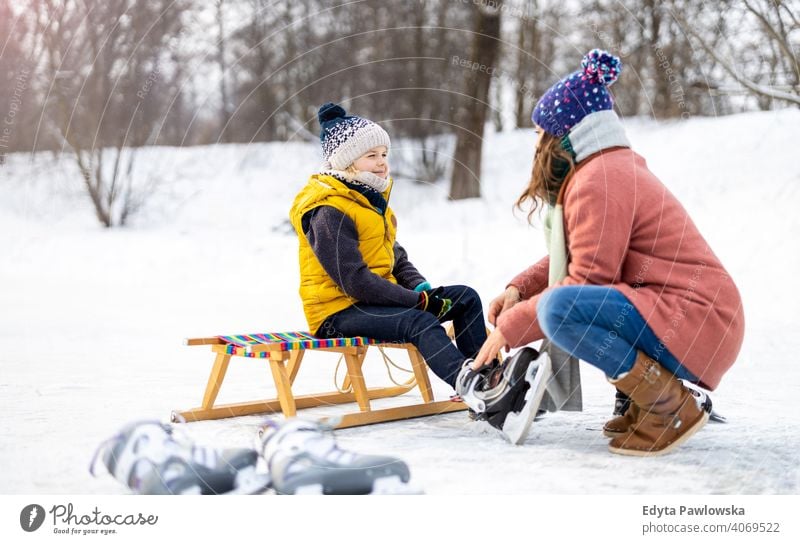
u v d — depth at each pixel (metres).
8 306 5.36
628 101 8.28
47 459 1.77
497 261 6.34
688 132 7.77
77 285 6.57
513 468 1.72
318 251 2.20
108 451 1.61
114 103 6.38
